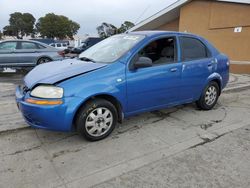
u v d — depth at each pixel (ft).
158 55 14.34
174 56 14.94
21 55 32.86
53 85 11.23
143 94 13.47
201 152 11.76
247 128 14.66
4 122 14.71
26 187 9.08
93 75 11.89
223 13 37.96
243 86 25.85
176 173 10.06
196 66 15.85
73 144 12.25
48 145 12.15
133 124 14.85
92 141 12.46
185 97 15.84
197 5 41.78
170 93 14.79
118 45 14.32
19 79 29.25
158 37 14.34
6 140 12.60
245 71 36.17
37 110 11.10
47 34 249.14
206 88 17.02
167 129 14.24
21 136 13.05
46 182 9.37
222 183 9.46
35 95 11.30
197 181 9.57
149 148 12.01
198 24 42.11
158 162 10.84
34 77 12.53
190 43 15.99
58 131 12.39
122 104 12.84
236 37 36.81
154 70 13.70
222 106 18.84
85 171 10.09
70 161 10.77
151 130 14.06
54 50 35.01
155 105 14.35
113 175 9.87
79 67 12.55
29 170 10.09
